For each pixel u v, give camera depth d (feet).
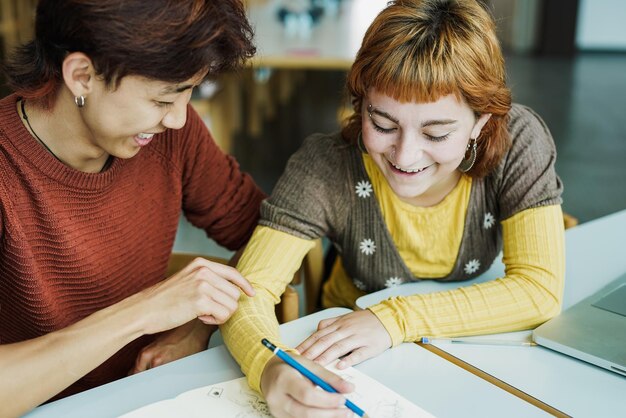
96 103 3.08
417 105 3.39
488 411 2.93
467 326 3.57
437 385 3.12
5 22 14.79
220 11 2.95
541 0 23.58
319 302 5.05
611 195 12.10
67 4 2.86
